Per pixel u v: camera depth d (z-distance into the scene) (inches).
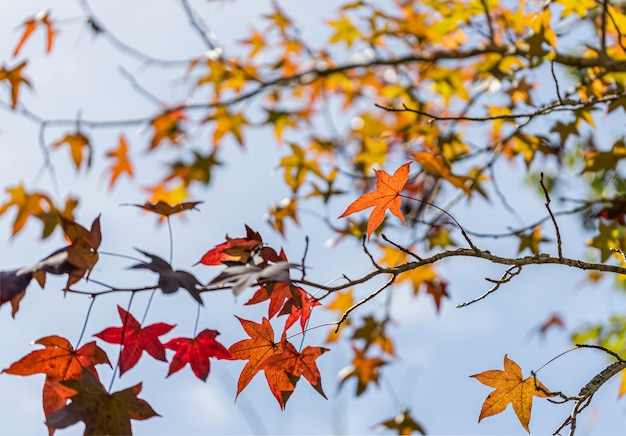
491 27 157.9
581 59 140.0
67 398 76.3
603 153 150.7
